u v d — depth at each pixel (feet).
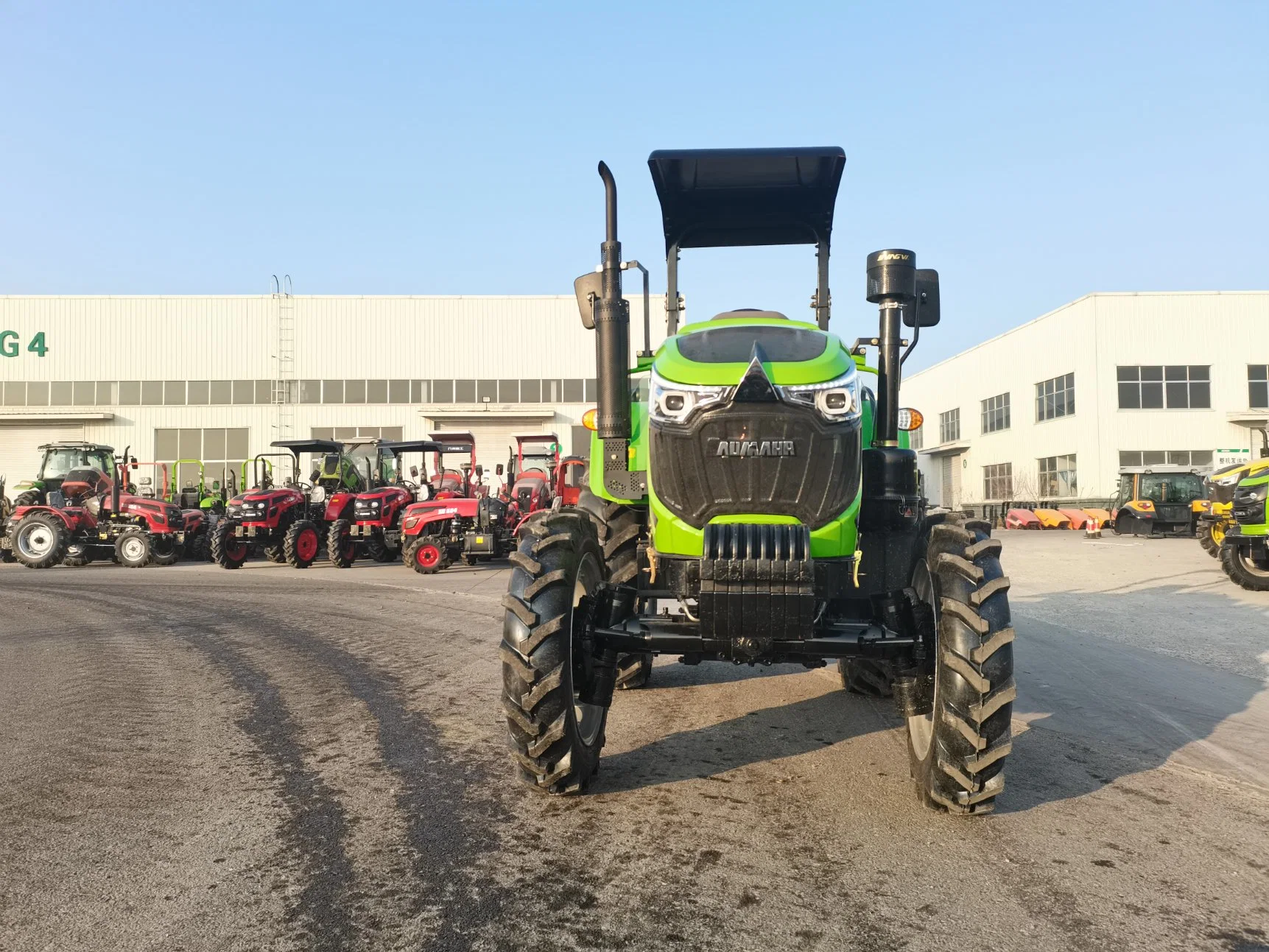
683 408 12.87
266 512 60.75
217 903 9.57
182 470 128.16
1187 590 41.16
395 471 70.74
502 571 57.88
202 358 129.29
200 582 50.03
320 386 129.49
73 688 21.12
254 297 129.49
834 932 8.94
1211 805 12.87
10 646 27.25
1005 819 12.28
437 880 10.19
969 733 11.66
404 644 27.58
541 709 12.35
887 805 12.82
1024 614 32.86
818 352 13.53
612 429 14.84
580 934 8.87
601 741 14.11
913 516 13.91
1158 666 23.21
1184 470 105.50
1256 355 126.52
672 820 12.17
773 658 12.80
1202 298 127.13
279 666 23.89
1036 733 16.92
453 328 130.31
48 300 129.08
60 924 9.11
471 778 14.12
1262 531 39.86
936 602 12.48
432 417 127.54
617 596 13.78
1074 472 134.21
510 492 63.77
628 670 20.29
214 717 18.21
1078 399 130.82
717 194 19.11
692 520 12.89
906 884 10.12
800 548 11.72
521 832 11.73
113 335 128.98
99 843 11.34
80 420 127.24
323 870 10.47
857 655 12.55
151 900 9.65
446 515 57.11
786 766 14.80
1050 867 10.64
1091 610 34.09
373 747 15.94
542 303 130.72
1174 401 126.93
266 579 51.39
